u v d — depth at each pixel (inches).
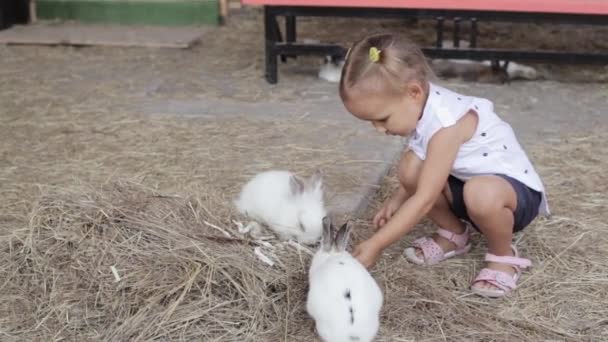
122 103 197.0
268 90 209.5
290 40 222.4
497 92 206.2
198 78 223.5
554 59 202.2
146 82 219.1
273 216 110.8
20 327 95.2
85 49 263.9
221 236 108.3
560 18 195.6
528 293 102.1
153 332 92.3
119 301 97.0
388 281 102.2
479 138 98.5
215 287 98.2
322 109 190.1
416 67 91.8
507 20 198.1
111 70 234.4
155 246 104.7
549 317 97.0
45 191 130.5
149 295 97.3
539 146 159.9
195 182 139.3
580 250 113.1
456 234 110.1
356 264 88.7
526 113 186.7
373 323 84.2
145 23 303.7
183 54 255.9
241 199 118.2
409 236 116.8
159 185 137.8
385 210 106.9
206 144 162.7
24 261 105.3
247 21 306.7
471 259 110.2
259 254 104.0
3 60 247.8
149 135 169.5
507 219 99.3
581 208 127.6
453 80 217.9
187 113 187.3
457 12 199.2
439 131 95.0
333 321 83.1
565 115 184.4
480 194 97.2
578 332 94.0
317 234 107.3
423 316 96.0
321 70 221.8
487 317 96.7
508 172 99.6
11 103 197.9
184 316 94.0
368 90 90.7
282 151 157.8
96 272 101.3
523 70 219.3
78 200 115.0
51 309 97.4
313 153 156.3
